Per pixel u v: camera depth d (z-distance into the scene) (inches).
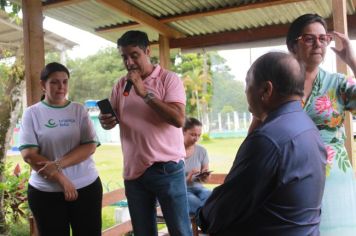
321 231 71.4
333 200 71.7
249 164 48.7
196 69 882.1
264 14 184.7
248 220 51.1
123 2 162.2
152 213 95.7
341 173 73.0
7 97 191.5
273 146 48.1
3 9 204.1
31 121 99.0
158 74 94.5
